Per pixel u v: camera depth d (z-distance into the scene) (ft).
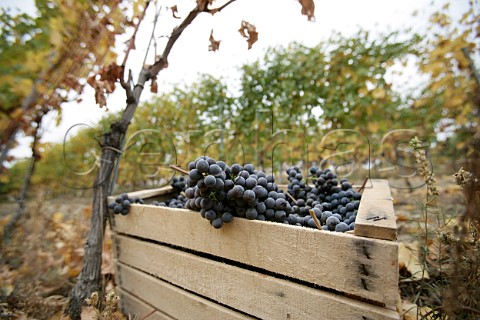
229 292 2.67
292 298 2.27
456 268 2.31
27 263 5.03
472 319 2.47
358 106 8.11
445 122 7.13
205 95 8.42
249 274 2.52
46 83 3.95
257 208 2.62
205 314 2.85
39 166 9.82
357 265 1.95
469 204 2.31
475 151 2.43
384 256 1.84
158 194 4.54
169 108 8.63
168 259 3.26
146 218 3.55
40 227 6.60
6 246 5.93
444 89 7.14
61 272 4.76
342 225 2.31
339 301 2.03
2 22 3.68
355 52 7.98
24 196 6.71
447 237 2.71
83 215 8.18
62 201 10.30
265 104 8.09
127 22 4.42
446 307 2.32
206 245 2.87
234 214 2.75
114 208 3.81
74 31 3.95
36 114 4.05
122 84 3.90
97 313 2.97
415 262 3.87
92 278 3.80
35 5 3.83
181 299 3.09
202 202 2.55
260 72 8.21
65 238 6.55
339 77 8.07
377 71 7.76
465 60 5.93
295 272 2.26
